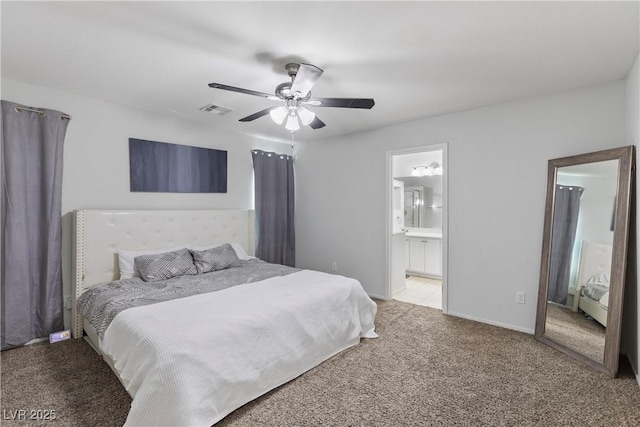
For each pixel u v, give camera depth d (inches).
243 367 73.2
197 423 61.5
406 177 237.5
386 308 146.8
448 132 136.3
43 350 102.1
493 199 125.1
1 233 100.0
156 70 95.5
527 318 117.9
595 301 93.0
